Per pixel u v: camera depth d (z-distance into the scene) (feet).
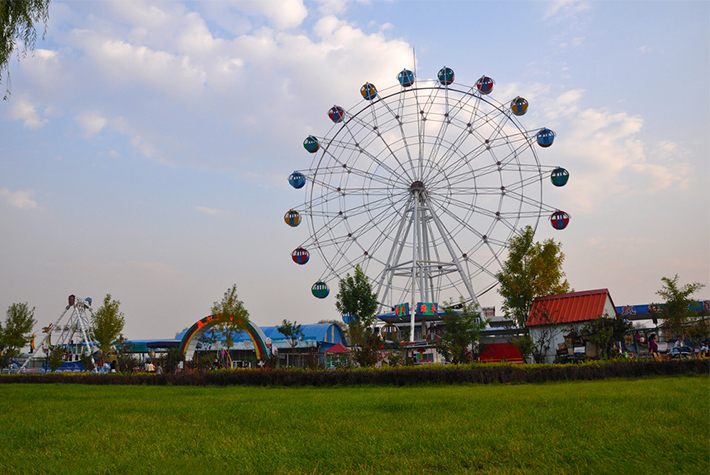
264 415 47.42
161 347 242.17
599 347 121.08
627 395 52.42
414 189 185.06
